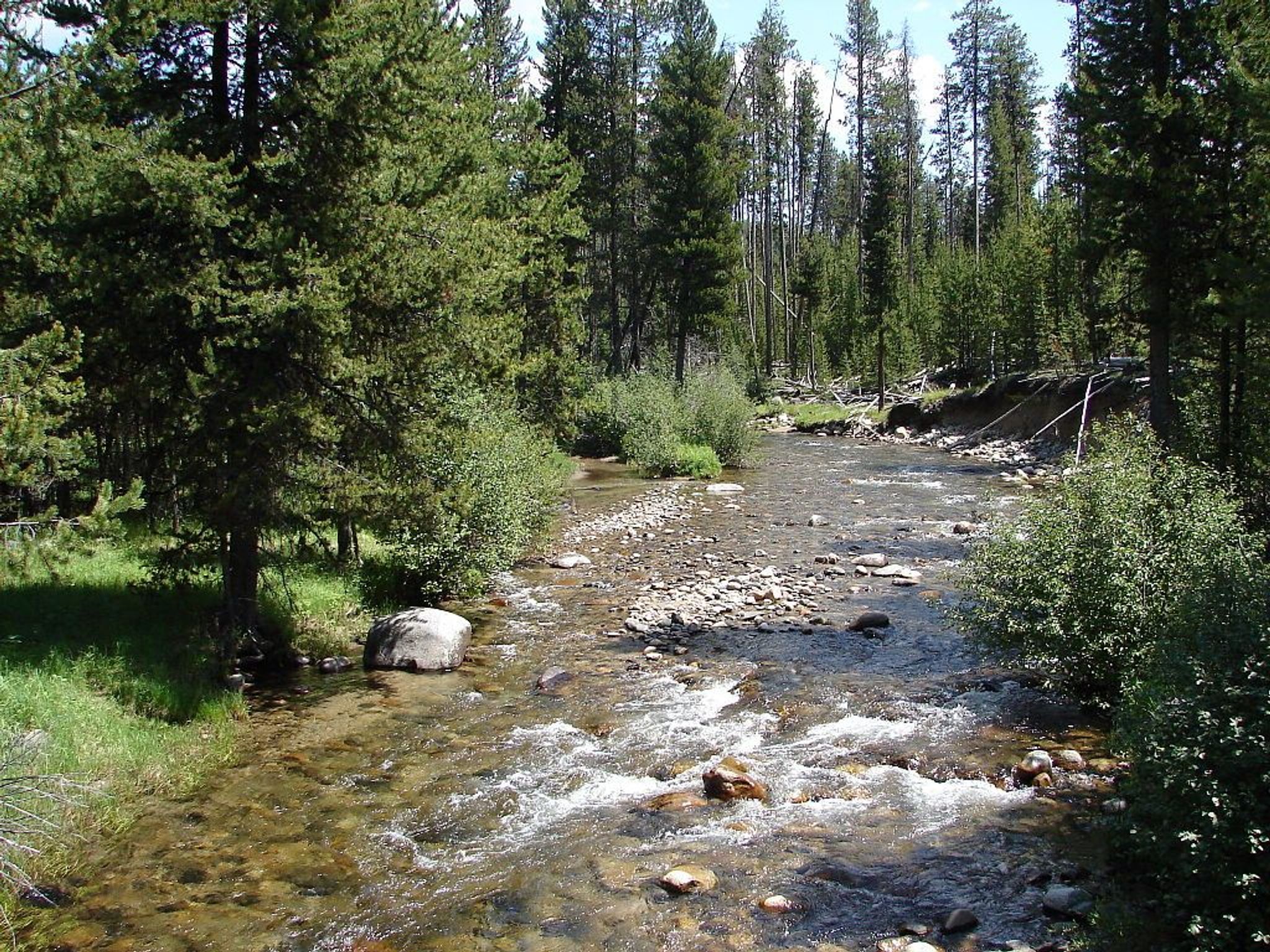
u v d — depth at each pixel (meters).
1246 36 18.47
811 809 7.77
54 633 9.95
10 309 8.81
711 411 35.69
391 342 11.20
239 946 5.84
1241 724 5.47
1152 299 20.30
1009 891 6.27
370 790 8.29
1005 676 11.00
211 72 10.77
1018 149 63.50
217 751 9.01
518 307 27.31
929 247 86.69
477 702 10.70
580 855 7.07
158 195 9.29
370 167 10.90
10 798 6.70
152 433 10.57
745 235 87.69
